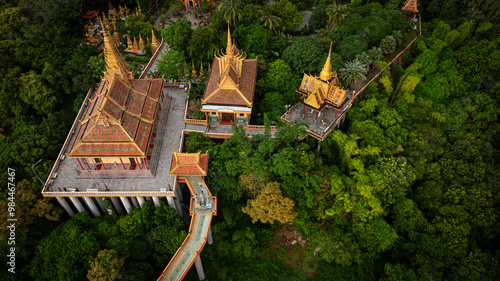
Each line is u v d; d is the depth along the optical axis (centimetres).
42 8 9131
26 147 6569
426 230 6606
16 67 7556
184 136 7175
